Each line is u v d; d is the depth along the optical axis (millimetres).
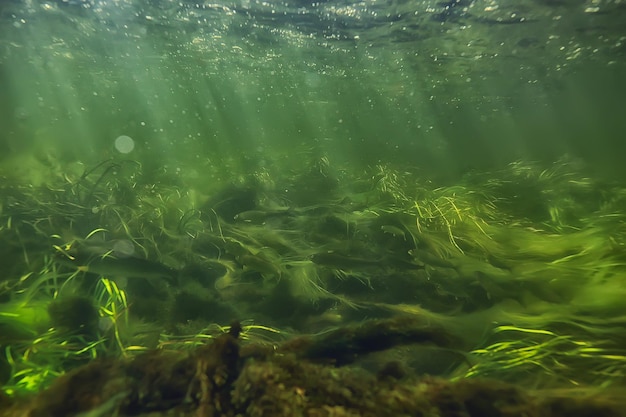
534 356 2703
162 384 2039
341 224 5555
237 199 6340
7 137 9984
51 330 2920
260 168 10711
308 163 11328
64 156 10609
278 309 3436
